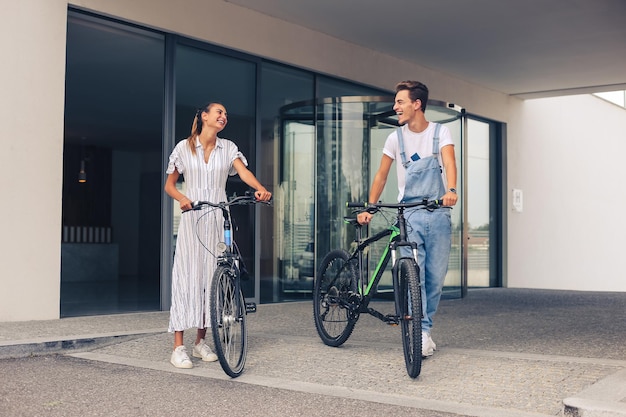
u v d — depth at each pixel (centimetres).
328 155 988
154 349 564
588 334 642
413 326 437
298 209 977
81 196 1903
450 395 411
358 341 579
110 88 1141
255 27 929
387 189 988
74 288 1297
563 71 1249
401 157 517
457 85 1302
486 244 1430
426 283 510
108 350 569
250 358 514
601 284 1748
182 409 380
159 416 366
